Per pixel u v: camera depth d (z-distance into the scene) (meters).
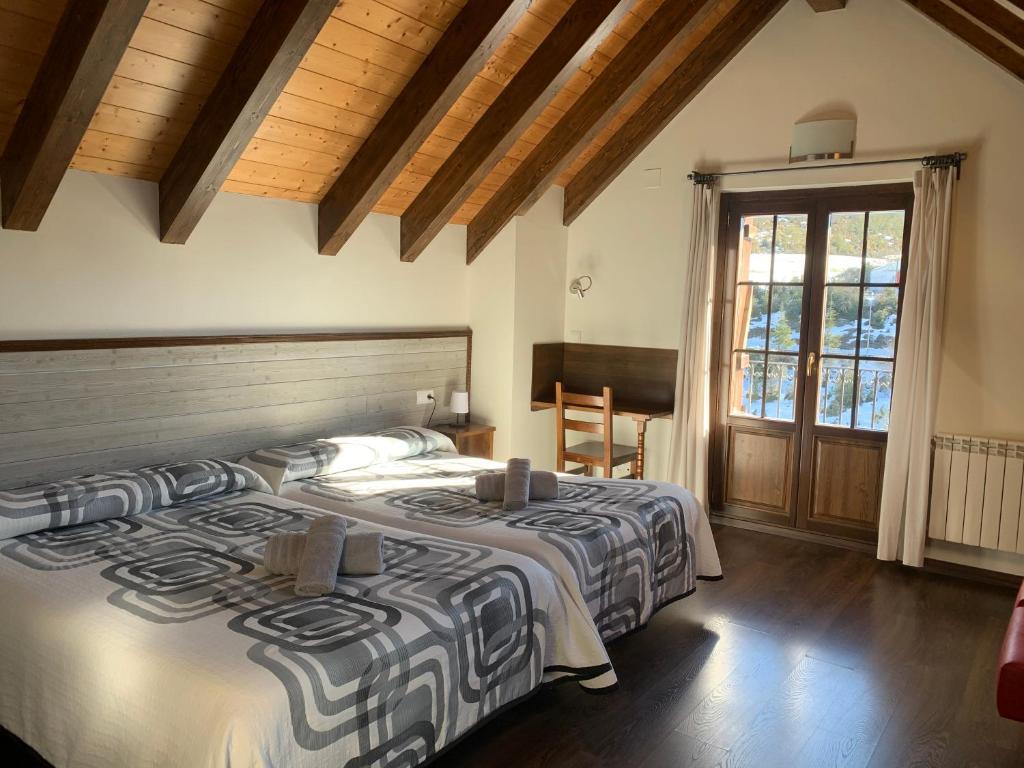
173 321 3.73
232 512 3.22
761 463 5.11
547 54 3.96
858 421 4.74
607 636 3.09
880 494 4.68
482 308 5.31
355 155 4.05
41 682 2.18
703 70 4.87
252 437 4.08
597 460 4.83
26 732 2.23
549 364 5.57
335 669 1.99
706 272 4.98
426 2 3.35
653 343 5.34
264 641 2.08
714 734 2.68
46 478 3.30
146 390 3.60
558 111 4.60
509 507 3.40
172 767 1.84
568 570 2.84
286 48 2.96
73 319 3.37
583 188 5.46
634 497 3.62
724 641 3.42
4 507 2.82
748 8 4.70
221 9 2.91
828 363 4.82
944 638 3.50
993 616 3.76
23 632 2.25
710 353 5.16
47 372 3.26
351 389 4.57
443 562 2.69
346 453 4.05
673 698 2.91
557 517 3.29
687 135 5.09
